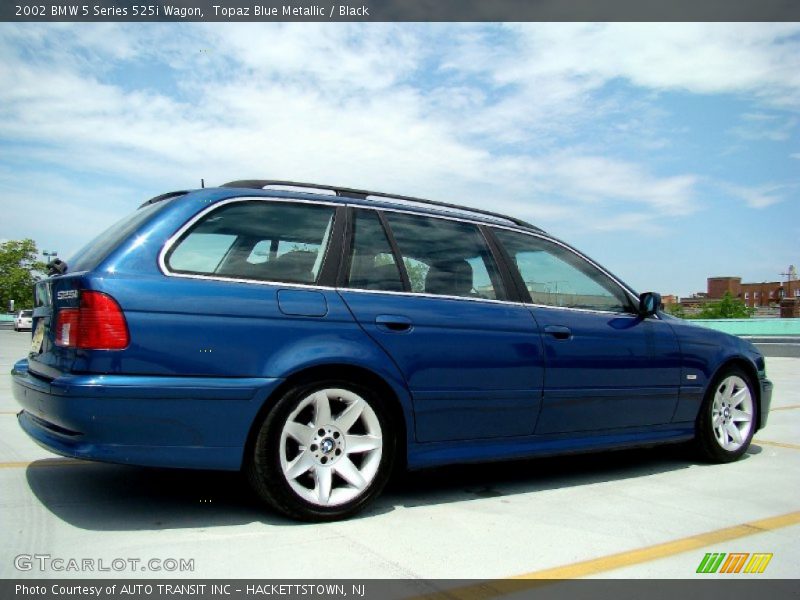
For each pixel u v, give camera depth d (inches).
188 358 121.8
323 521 131.5
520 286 167.9
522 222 183.9
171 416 120.0
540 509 146.2
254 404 125.5
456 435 150.4
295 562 110.5
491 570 110.2
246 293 129.3
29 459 177.3
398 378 140.8
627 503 152.6
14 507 134.8
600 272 188.1
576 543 124.2
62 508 135.0
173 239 128.3
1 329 1813.5
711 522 138.8
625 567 113.3
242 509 137.8
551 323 166.7
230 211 136.3
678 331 193.0
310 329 132.9
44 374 128.0
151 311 120.6
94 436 116.9
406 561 112.7
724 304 2694.4
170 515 132.5
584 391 169.8
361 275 144.6
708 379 196.7
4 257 2992.1
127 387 116.9
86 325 118.3
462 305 154.6
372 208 153.7
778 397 359.9
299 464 130.1
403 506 146.3
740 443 203.5
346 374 136.9
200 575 104.1
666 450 219.1
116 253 124.6
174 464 121.6
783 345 844.0
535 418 162.1
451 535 126.7
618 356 176.4
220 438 123.6
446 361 147.3
